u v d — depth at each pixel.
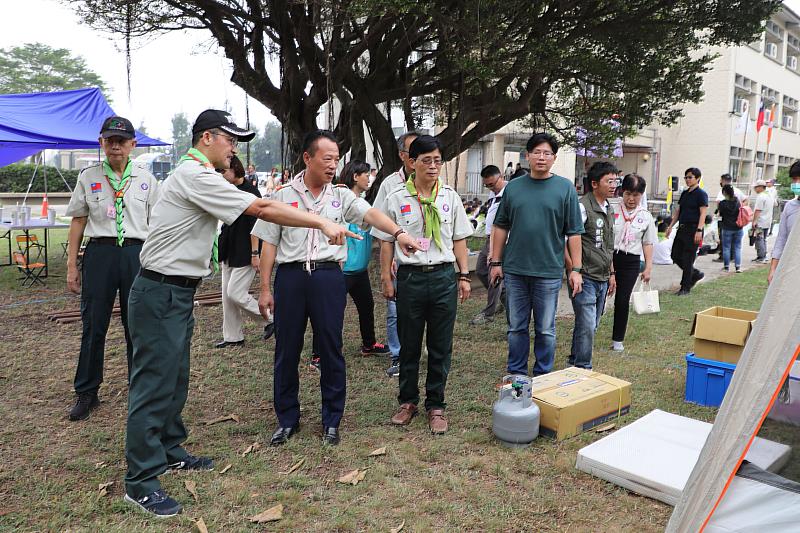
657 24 7.92
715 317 4.31
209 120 2.98
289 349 3.63
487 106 9.19
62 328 6.36
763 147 31.27
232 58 9.72
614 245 5.47
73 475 3.25
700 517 2.28
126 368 5.05
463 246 4.00
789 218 5.08
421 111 12.10
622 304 5.59
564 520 2.88
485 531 2.78
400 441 3.74
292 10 8.52
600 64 8.08
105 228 4.07
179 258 2.92
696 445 3.49
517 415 3.63
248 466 3.36
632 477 3.15
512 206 4.50
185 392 3.29
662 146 27.72
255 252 5.44
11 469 3.29
